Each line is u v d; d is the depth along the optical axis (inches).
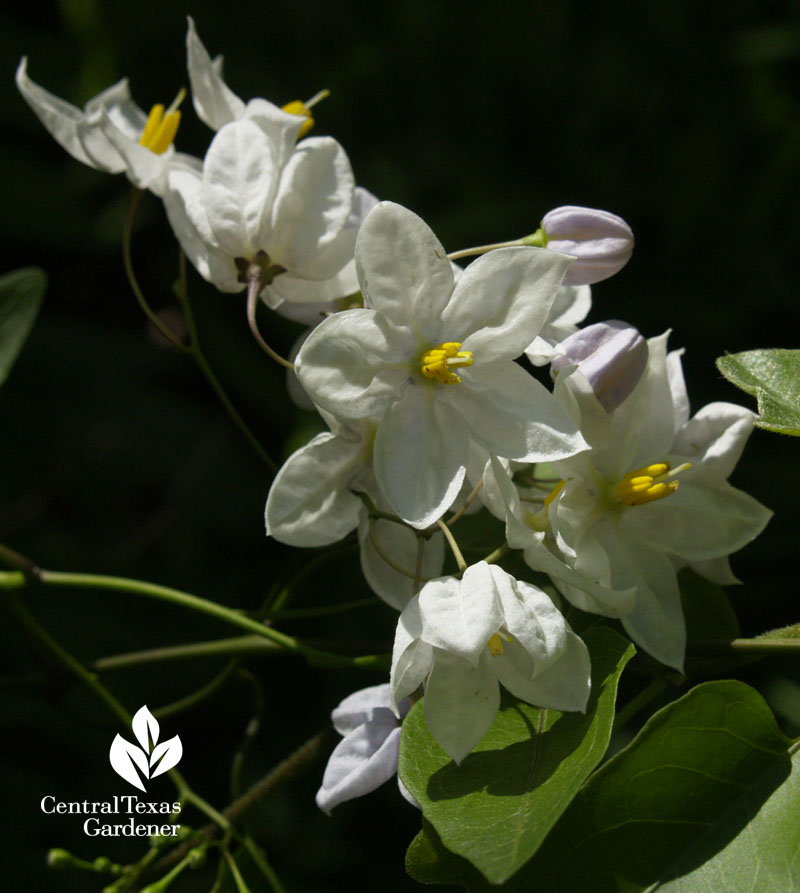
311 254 10.9
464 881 9.8
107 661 11.5
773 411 10.6
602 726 9.8
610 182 22.9
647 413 10.6
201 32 22.6
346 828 16.5
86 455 20.0
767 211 21.8
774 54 22.3
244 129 10.9
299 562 11.4
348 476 10.5
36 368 20.3
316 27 23.5
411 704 10.5
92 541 19.5
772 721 9.9
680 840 9.8
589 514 10.6
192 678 17.1
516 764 9.9
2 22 22.1
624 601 10.1
